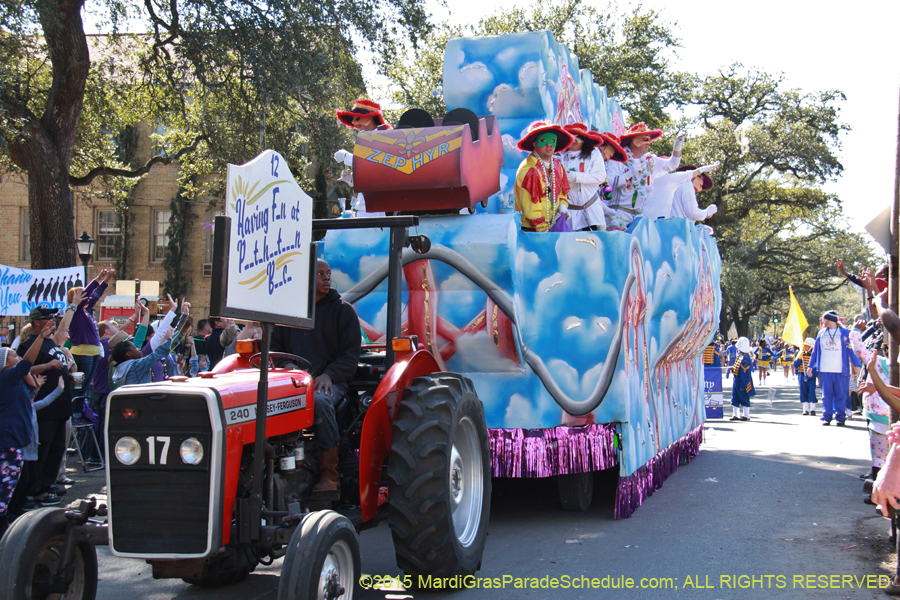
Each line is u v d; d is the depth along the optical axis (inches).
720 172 1369.3
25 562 137.8
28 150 578.9
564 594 180.2
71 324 354.9
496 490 313.3
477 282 235.8
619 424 255.3
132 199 1198.3
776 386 1151.6
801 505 276.7
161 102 756.0
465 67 300.8
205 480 138.9
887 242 231.1
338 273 254.4
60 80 582.2
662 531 239.6
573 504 267.9
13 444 235.5
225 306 125.6
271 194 142.6
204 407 139.7
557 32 1141.7
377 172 230.4
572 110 339.9
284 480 164.9
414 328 243.4
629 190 343.6
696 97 1469.0
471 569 185.2
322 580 140.4
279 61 608.1
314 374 195.8
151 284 523.5
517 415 242.2
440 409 179.5
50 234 585.3
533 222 260.7
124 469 142.1
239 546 149.8
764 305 2405.3
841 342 548.4
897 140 221.6
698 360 415.5
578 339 246.4
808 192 1517.0
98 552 230.1
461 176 224.2
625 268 250.5
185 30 644.7
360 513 183.6
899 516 178.1
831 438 475.8
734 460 390.9
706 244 378.6
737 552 214.5
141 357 354.3
